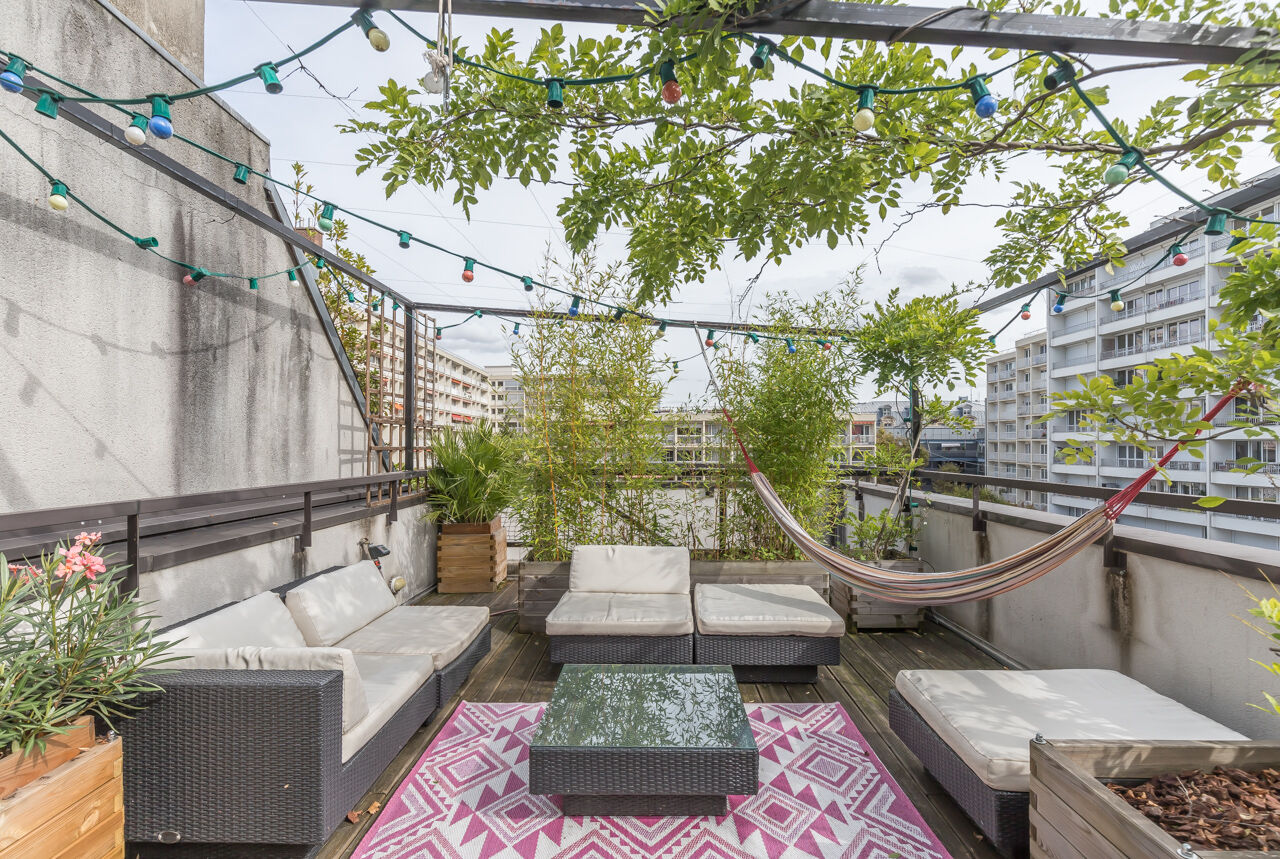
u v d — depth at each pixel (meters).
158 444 3.30
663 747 1.95
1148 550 2.49
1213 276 9.84
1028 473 30.55
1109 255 2.60
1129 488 2.20
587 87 1.85
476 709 2.90
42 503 2.67
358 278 4.41
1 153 2.51
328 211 2.64
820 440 4.18
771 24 1.48
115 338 3.04
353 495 4.89
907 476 4.46
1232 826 1.32
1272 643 2.01
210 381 3.70
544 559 4.40
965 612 4.03
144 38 3.25
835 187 1.71
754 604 3.44
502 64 1.80
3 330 2.52
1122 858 1.29
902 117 1.78
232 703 1.73
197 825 1.74
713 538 4.53
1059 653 3.12
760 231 1.95
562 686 2.45
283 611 2.54
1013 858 1.74
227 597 2.84
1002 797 1.73
